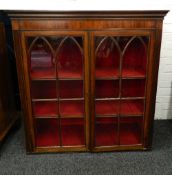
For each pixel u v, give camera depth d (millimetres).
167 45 2094
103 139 1823
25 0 1944
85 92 1621
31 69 1606
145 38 1528
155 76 1594
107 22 1448
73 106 1781
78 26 1452
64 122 1858
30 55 1558
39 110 1734
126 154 1771
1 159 1712
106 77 1606
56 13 1396
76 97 1691
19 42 1468
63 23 1441
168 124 2246
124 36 1508
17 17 1403
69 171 1581
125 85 1737
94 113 1680
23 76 1550
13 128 2111
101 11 1397
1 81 1823
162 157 1731
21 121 2232
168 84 2230
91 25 1452
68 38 1504
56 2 1959
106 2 1979
